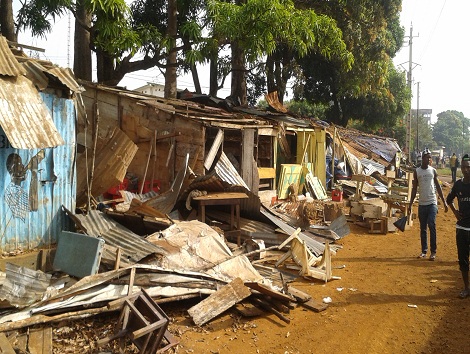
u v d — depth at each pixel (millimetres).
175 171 10656
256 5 12414
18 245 6027
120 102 11281
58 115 6508
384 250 9492
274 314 5723
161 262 6137
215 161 11172
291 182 15664
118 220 7637
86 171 7586
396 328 5371
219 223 8766
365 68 23812
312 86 30344
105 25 11688
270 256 8203
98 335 4695
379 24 23375
